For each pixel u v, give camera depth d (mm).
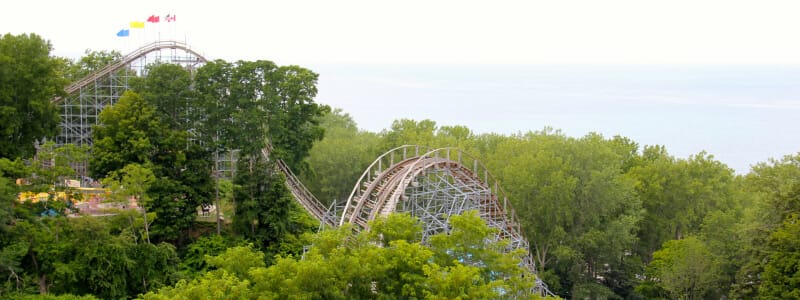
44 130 62625
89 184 73375
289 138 70500
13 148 58938
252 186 63500
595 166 80438
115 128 61812
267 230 64250
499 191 81250
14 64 59031
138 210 56781
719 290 65375
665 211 82812
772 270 51562
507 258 40344
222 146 65312
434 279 35344
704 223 73125
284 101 69188
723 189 81500
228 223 70000
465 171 67375
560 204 76250
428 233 64562
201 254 61531
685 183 80188
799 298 47969
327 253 40500
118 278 50750
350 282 37656
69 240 51188
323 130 73938
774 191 61125
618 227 74500
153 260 53750
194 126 66000
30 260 50594
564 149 83625
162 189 60188
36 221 50750
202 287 34219
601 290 74250
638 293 76000
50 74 63750
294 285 34656
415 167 62125
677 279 63750
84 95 75938
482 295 35188
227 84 65312
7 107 56656
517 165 79750
